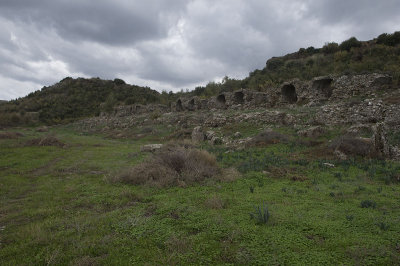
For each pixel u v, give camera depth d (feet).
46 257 11.94
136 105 172.76
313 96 81.20
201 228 14.88
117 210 18.72
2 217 18.35
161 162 29.94
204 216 16.52
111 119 153.99
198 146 52.90
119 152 54.24
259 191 22.53
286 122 61.05
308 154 36.70
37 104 204.95
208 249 12.37
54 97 226.38
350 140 35.45
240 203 19.13
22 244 13.69
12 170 34.76
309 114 61.41
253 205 18.49
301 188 23.02
